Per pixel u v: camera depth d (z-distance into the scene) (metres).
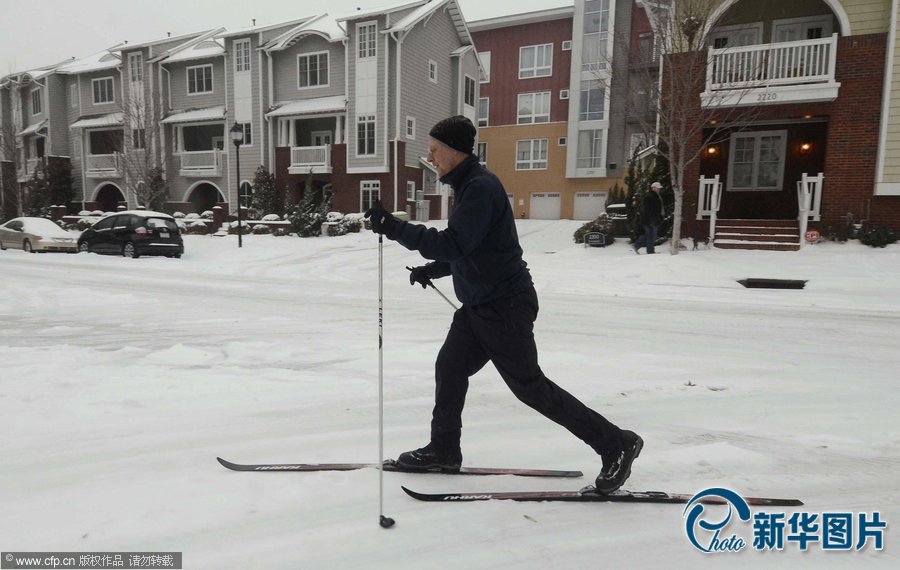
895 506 2.51
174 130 31.53
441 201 28.73
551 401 2.45
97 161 33.72
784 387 4.50
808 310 8.47
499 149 35.06
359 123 26.19
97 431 3.30
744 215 17.48
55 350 5.37
